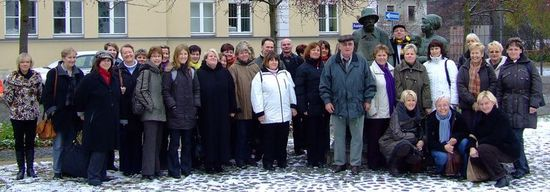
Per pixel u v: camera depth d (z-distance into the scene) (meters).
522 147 8.90
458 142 8.84
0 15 25.38
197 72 9.34
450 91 9.23
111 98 8.60
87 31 26.97
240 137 9.79
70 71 9.01
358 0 19.70
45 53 26.36
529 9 34.84
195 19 29.31
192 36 29.05
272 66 9.59
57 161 9.11
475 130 8.66
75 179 9.09
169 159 9.16
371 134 9.46
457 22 34.97
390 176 9.09
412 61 9.33
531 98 8.71
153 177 9.08
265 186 8.55
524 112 8.69
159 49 8.88
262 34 30.14
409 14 42.56
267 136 9.59
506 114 8.73
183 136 9.20
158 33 28.28
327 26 31.36
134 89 8.84
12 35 25.73
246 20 30.08
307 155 10.01
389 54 9.92
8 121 14.57
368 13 10.19
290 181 8.84
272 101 9.52
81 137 8.95
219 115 9.33
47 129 8.95
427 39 10.58
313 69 9.64
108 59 8.57
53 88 8.87
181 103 9.01
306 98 9.69
